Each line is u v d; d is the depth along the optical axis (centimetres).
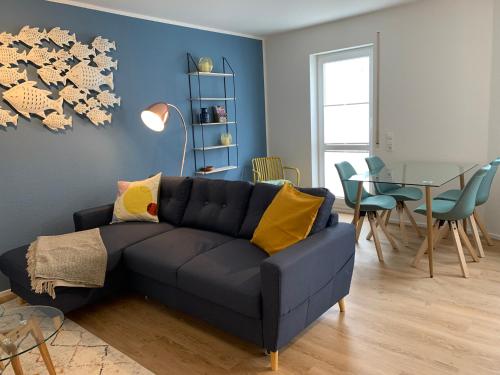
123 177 382
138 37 383
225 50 474
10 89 297
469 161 383
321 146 512
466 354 204
